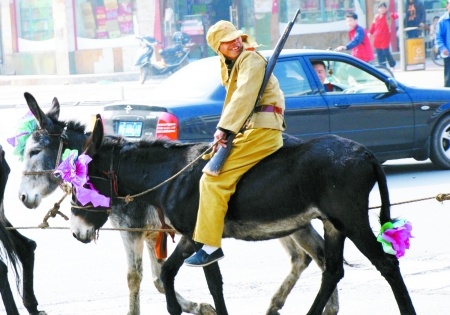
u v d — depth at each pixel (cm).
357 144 777
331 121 1631
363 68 1705
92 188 898
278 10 4428
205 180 807
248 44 816
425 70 3716
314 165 768
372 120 1683
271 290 1048
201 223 805
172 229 888
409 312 767
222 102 1514
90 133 966
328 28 4469
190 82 1578
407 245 766
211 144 859
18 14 4669
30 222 1434
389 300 991
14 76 4531
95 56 4519
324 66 1664
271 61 808
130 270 938
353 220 760
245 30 4469
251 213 800
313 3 4456
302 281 1098
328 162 764
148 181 877
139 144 891
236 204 805
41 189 948
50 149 948
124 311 976
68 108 2933
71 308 991
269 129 813
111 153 898
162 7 4422
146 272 1167
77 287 1079
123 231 938
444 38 2550
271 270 1140
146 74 3975
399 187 1641
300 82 1622
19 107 3197
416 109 1741
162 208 865
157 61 4384
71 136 957
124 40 4484
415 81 3203
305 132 1602
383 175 773
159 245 929
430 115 1759
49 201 1605
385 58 3522
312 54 1658
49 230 1392
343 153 766
